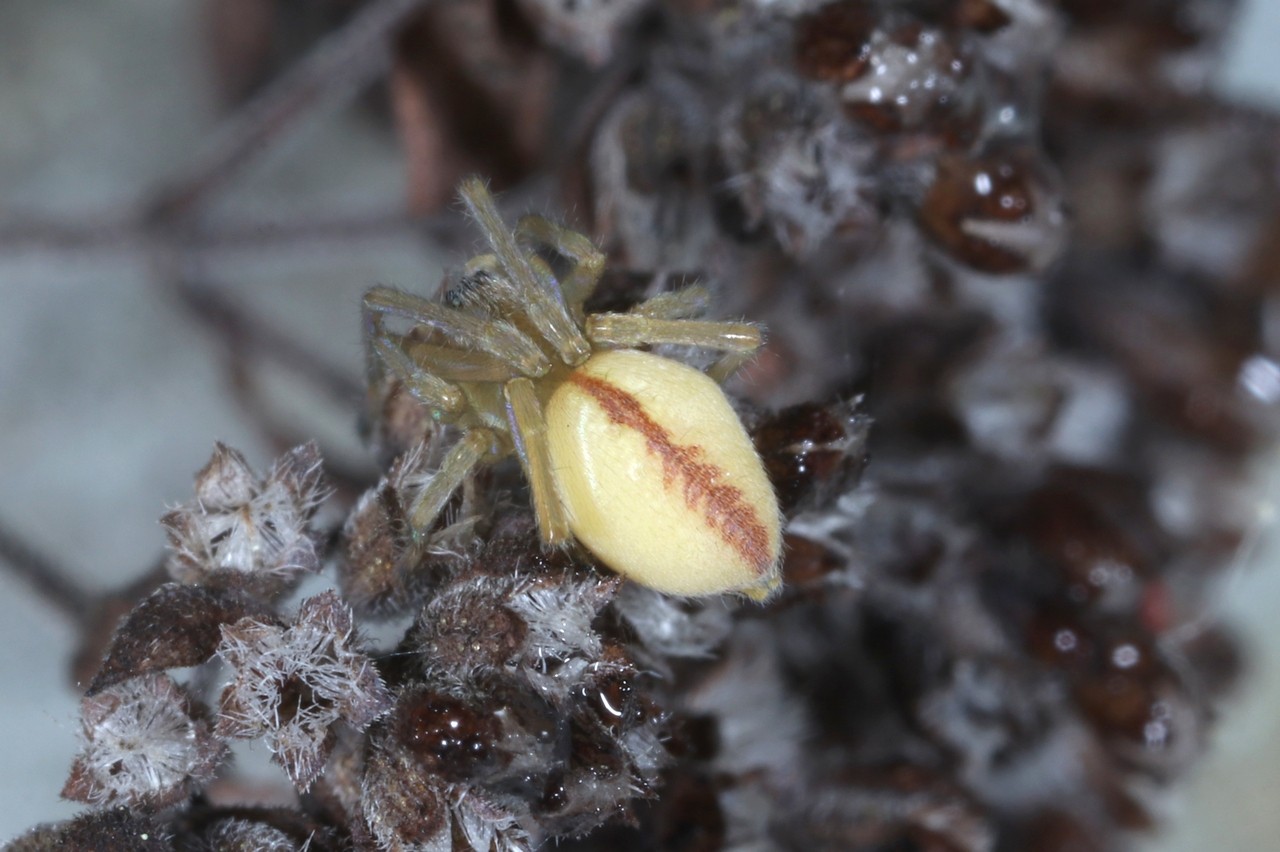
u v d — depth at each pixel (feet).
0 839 0.29
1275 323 0.28
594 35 0.26
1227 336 0.28
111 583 0.29
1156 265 0.28
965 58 0.24
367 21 0.28
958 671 0.26
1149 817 0.27
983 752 0.26
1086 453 0.27
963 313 0.26
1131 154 0.28
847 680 0.26
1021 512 0.26
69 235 0.29
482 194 0.24
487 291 0.24
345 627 0.22
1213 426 0.28
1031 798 0.27
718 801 0.24
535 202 0.27
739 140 0.25
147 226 0.29
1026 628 0.26
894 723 0.26
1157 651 0.26
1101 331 0.28
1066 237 0.26
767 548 0.23
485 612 0.22
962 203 0.24
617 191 0.25
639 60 0.26
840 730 0.26
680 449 0.23
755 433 0.23
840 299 0.26
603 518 0.23
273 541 0.23
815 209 0.25
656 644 0.23
